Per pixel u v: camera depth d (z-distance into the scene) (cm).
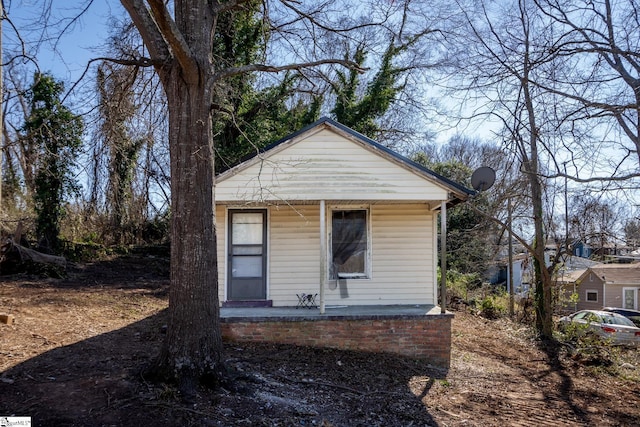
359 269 1084
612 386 1007
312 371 764
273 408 571
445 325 931
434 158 3061
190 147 590
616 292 3081
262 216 1078
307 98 1838
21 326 848
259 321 902
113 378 590
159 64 609
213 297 596
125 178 1574
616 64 995
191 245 584
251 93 1591
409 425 605
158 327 957
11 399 520
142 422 488
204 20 620
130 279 1683
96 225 2109
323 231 953
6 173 1783
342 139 966
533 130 1045
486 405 736
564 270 1631
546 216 1537
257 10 859
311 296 1066
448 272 2202
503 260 2448
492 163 1461
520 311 1938
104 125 782
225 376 593
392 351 924
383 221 1091
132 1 611
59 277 1536
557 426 686
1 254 1479
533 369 1082
